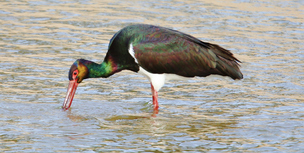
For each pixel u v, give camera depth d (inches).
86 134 423.8
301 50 753.6
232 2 1060.5
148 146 398.9
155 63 511.8
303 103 526.3
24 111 480.7
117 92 560.7
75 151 382.9
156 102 514.0
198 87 585.9
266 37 819.4
